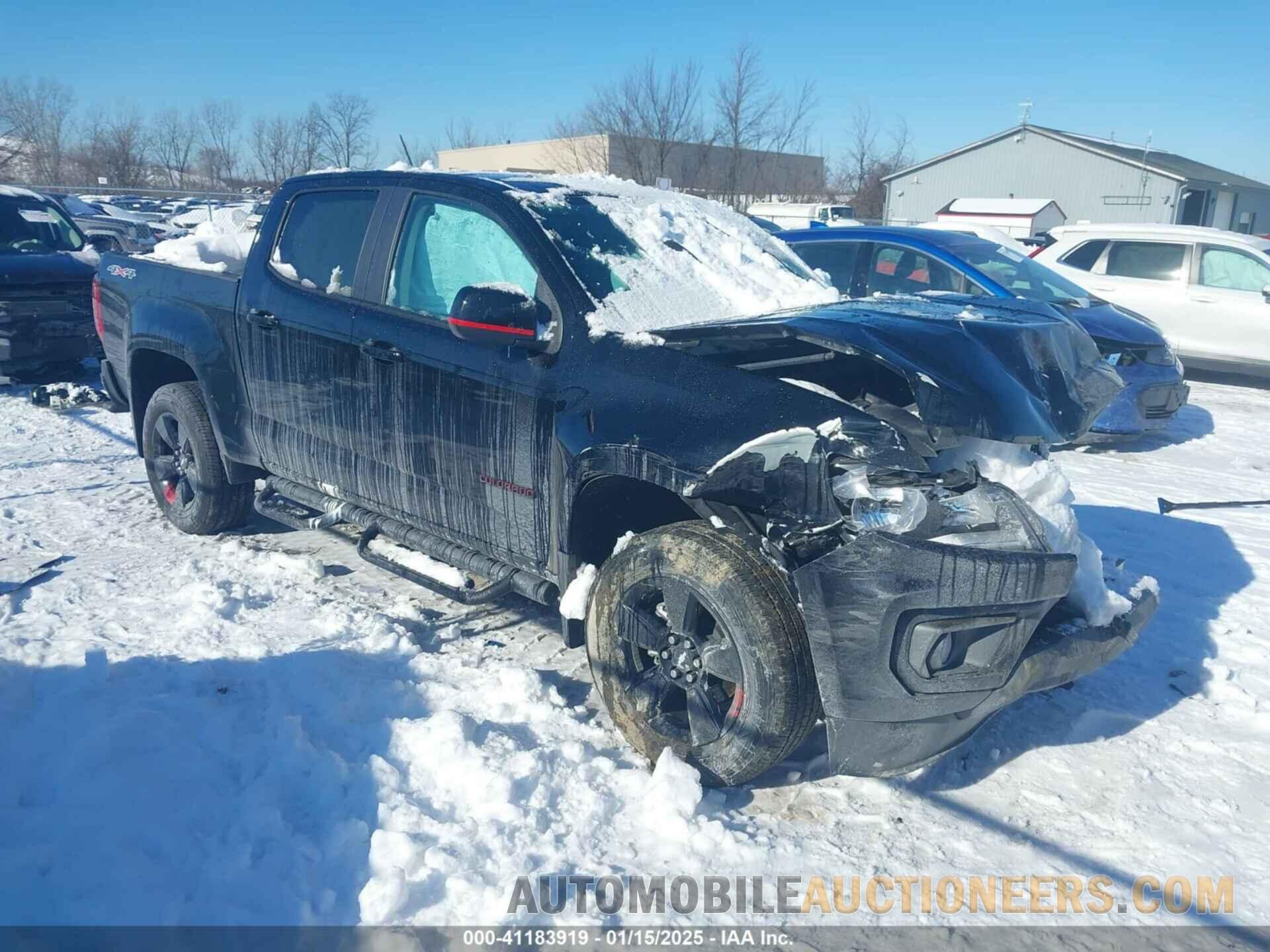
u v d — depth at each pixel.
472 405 3.79
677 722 3.33
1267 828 3.15
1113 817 3.18
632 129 34.31
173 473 5.61
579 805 3.05
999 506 3.01
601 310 3.60
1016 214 24.02
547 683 3.86
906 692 2.84
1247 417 10.05
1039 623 3.01
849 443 2.92
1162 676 4.17
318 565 4.96
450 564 4.14
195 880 2.66
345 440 4.41
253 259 4.91
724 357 3.45
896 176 43.59
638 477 3.21
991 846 3.01
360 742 3.28
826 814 3.14
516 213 3.91
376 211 4.39
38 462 6.97
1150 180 38.12
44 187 37.19
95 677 3.63
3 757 3.15
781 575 2.99
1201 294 11.67
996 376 3.19
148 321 5.43
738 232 4.76
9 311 9.16
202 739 3.26
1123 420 8.18
